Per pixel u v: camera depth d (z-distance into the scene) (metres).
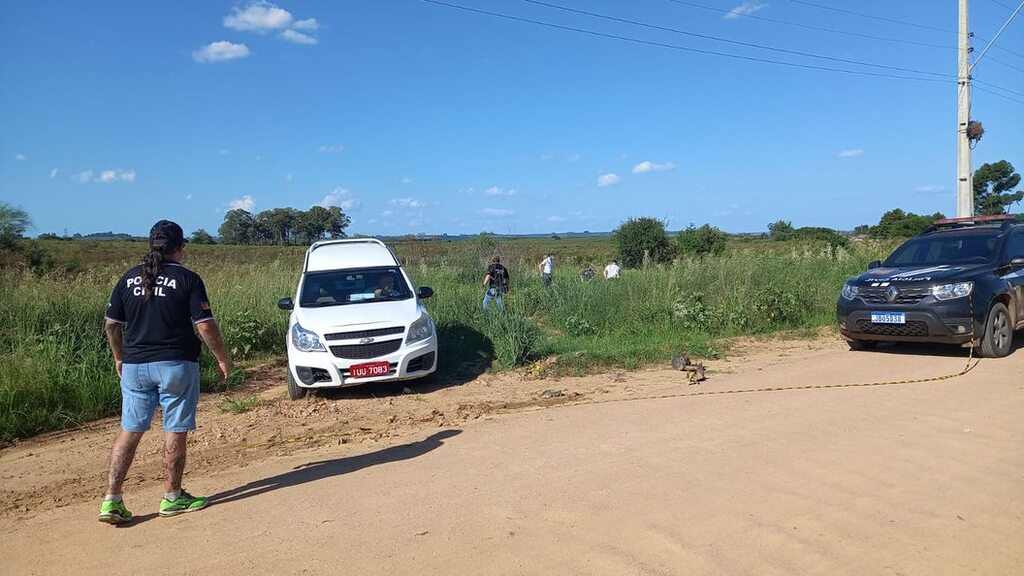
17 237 26.75
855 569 3.46
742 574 3.43
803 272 15.99
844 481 4.62
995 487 4.45
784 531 3.89
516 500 4.53
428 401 8.26
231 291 13.23
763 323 12.58
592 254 41.56
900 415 6.24
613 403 7.39
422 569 3.60
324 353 8.51
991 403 6.54
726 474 4.84
